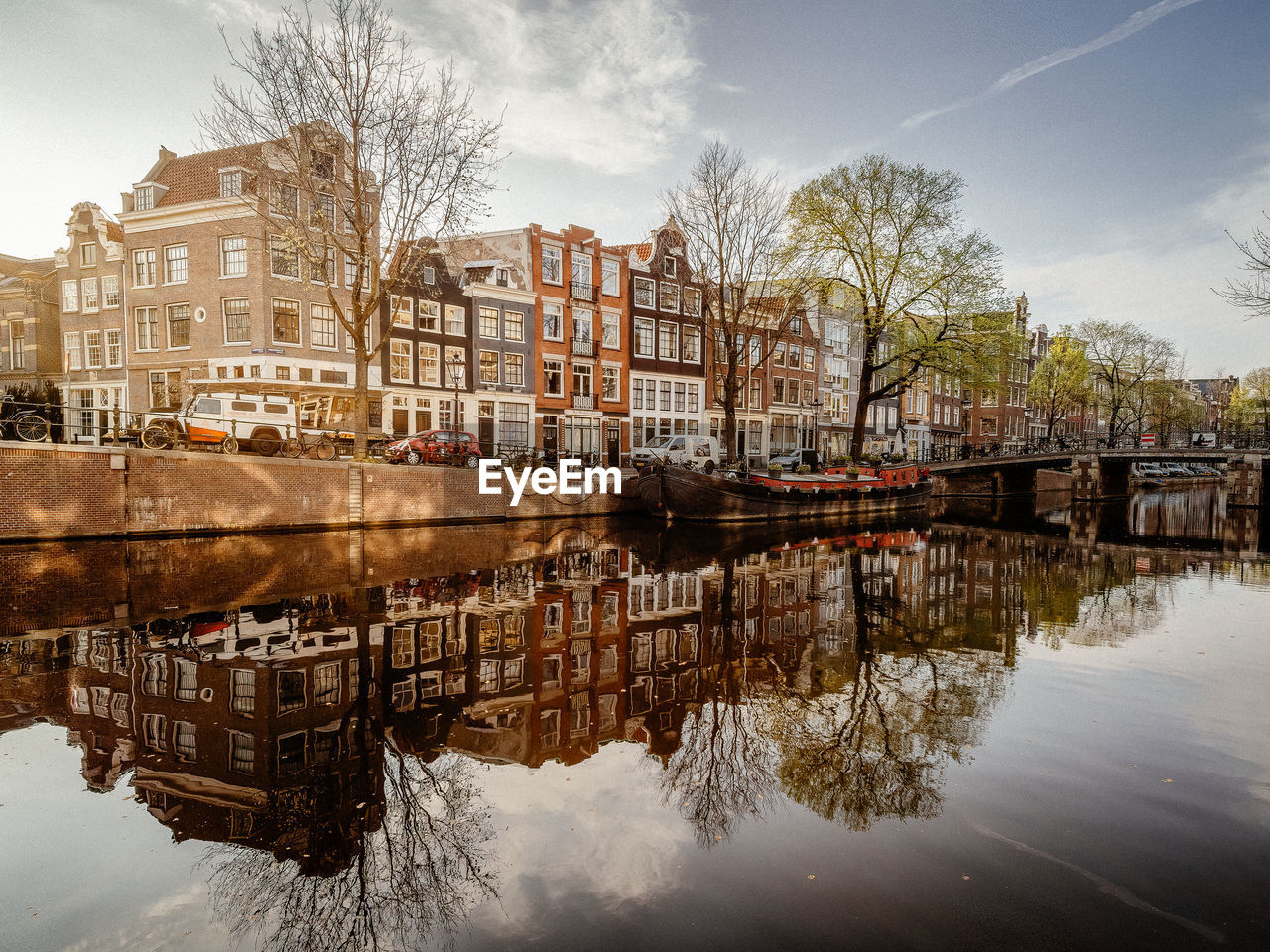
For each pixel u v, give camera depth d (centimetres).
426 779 512
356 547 1614
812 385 4988
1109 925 352
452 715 631
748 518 2592
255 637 852
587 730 605
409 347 2961
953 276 2880
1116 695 696
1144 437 4703
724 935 345
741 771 533
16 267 3731
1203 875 397
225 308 2677
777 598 1160
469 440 2486
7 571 1222
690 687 714
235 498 1767
